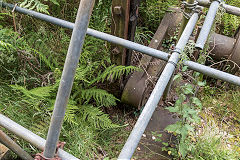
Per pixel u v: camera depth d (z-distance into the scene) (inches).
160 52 71.7
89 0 34.6
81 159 84.6
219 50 118.4
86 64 110.0
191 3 81.9
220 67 129.2
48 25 119.3
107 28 124.1
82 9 35.3
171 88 117.6
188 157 93.7
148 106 52.7
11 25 111.3
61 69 107.3
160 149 99.2
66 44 114.1
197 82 90.6
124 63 103.0
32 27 114.7
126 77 107.3
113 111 111.5
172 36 121.3
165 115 110.4
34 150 79.4
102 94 97.6
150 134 104.0
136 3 85.2
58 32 117.9
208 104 122.3
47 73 99.2
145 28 143.7
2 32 90.5
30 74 104.0
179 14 123.9
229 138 108.7
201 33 66.7
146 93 105.3
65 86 39.8
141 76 101.6
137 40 135.7
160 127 106.4
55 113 42.1
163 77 59.4
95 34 79.1
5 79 99.4
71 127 91.5
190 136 100.7
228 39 118.5
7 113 86.1
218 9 80.6
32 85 102.7
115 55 98.3
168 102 114.3
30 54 94.8
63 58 110.2
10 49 93.3
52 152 46.9
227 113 120.0
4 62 98.3
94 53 112.5
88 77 111.0
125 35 91.4
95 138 97.0
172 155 97.3
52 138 44.7
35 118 88.7
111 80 100.2
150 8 143.1
